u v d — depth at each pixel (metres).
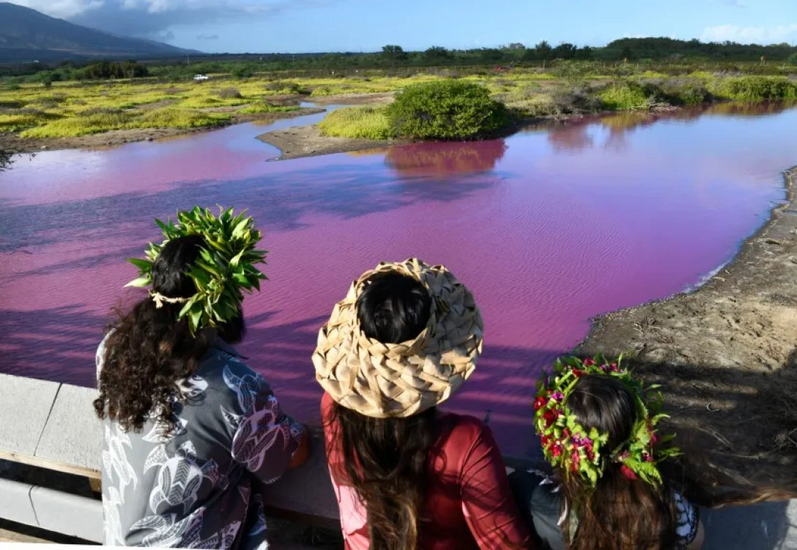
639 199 11.72
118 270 8.82
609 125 23.20
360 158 17.61
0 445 2.11
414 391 1.22
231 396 1.51
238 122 28.05
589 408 1.24
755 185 12.67
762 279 7.71
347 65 80.56
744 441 4.52
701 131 21.06
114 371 1.55
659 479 1.20
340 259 8.84
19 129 26.78
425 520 1.31
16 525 2.50
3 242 10.27
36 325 7.08
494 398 5.24
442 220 10.67
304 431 1.78
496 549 1.29
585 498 1.27
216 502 1.58
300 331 6.62
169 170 16.64
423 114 20.41
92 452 2.02
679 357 5.78
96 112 30.61
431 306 1.26
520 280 7.84
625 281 7.76
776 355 5.76
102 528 2.06
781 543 1.38
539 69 58.81
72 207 12.61
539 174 14.37
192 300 1.53
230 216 1.80
